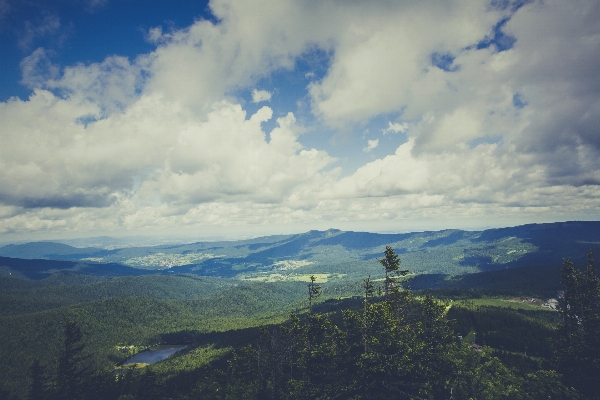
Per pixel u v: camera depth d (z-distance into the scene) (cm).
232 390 9269
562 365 6125
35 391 8925
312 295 8681
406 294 7212
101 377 9806
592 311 6756
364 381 6025
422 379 6000
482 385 5556
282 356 8981
